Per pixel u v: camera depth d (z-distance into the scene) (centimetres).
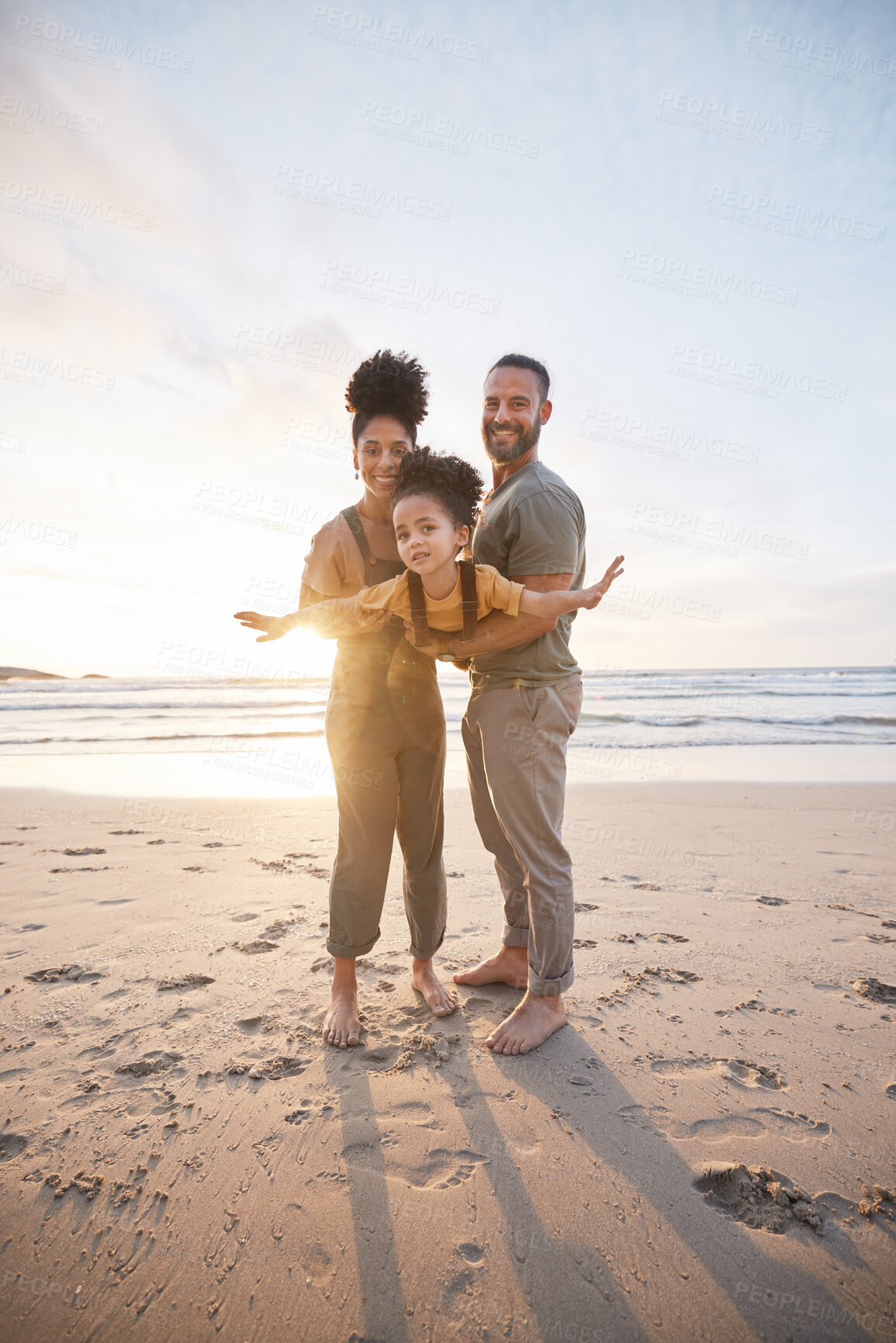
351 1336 121
